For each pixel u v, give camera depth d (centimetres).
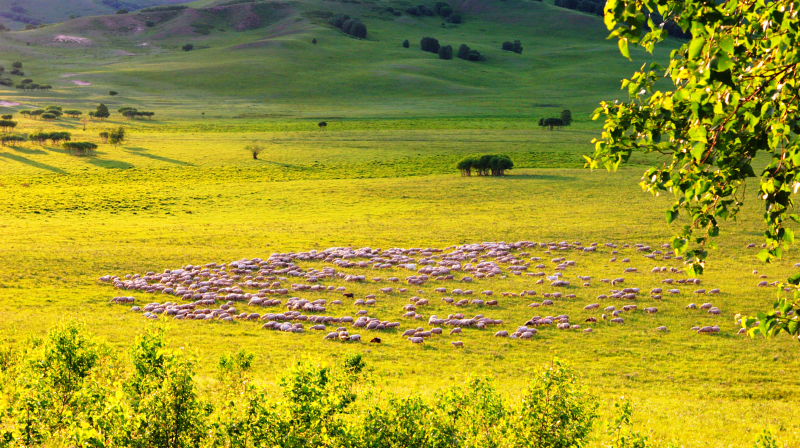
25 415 2172
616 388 4594
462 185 15400
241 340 5697
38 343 3145
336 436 2075
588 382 4712
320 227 11419
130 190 15112
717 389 4622
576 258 9181
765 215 1369
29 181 15850
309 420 2062
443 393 2477
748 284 7569
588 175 16388
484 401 2406
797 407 4181
